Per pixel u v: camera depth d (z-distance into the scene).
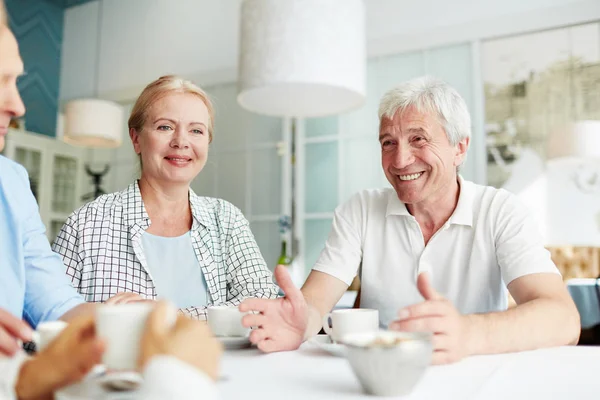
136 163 1.52
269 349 0.79
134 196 1.38
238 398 0.52
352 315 0.80
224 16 4.59
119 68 5.11
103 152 5.08
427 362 0.54
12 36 0.73
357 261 1.38
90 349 0.40
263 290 1.39
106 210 1.35
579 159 3.38
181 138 1.36
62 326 0.56
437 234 1.29
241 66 2.07
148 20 5.00
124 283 1.30
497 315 0.82
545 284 1.05
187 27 4.78
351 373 0.64
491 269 1.25
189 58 4.73
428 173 1.25
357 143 3.97
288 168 4.16
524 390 0.56
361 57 2.10
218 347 0.41
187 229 1.45
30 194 1.00
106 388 0.44
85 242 1.30
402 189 1.28
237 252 1.45
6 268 0.90
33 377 0.41
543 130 3.54
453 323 0.71
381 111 1.29
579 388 0.57
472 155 3.65
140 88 4.97
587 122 3.22
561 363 0.71
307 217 4.09
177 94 1.39
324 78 1.95
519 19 3.55
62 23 5.48
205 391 0.35
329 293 1.30
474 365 0.69
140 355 0.40
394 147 1.27
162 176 1.37
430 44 3.77
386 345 0.53
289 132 4.18
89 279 1.29
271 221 4.20
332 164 4.05
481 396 0.54
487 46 3.69
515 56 3.62
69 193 4.95
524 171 3.58
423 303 0.72
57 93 5.38
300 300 0.83
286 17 1.96
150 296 1.31
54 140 4.79
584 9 3.39
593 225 3.43
